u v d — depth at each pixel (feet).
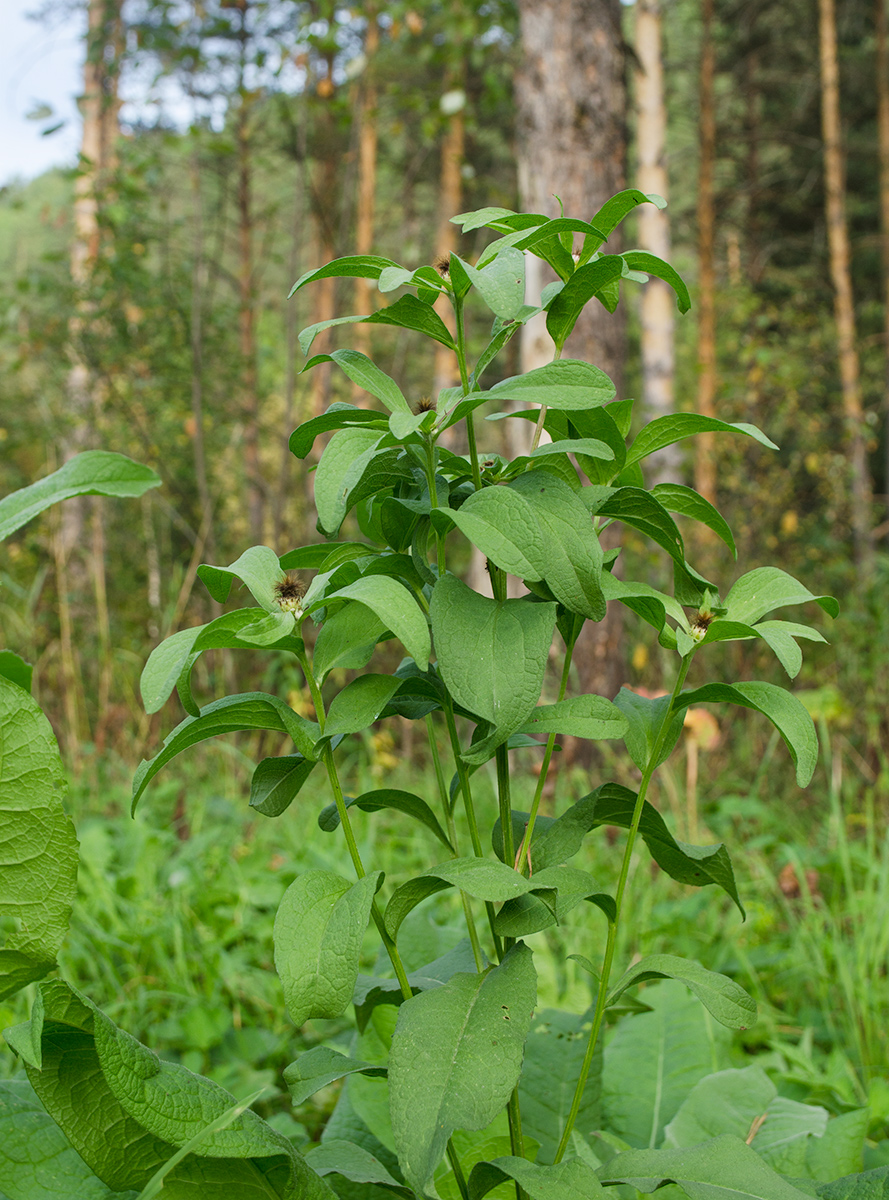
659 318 30.45
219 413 24.56
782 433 34.60
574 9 15.75
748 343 34.91
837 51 47.73
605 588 3.36
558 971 7.00
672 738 3.62
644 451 3.64
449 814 3.44
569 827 3.46
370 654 3.20
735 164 51.26
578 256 3.58
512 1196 3.68
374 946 8.03
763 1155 4.63
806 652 18.37
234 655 16.43
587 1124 4.74
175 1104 2.97
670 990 6.16
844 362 40.32
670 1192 3.88
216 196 31.01
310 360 3.28
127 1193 3.25
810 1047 6.81
